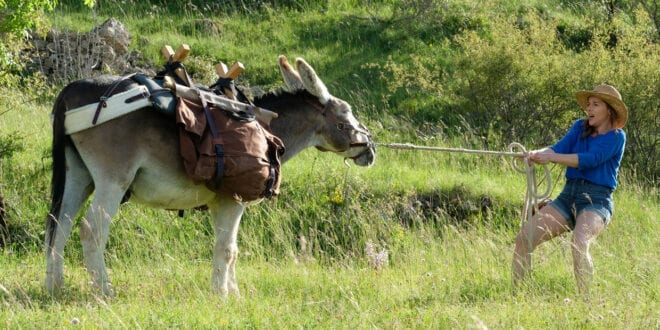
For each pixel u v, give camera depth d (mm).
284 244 21906
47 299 14617
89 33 37406
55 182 14836
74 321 12391
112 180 14430
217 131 14906
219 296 15133
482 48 34094
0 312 13211
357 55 41656
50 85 35594
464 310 14406
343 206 24719
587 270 15984
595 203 16469
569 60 34594
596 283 16797
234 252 15977
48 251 14898
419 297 15977
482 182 27906
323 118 17297
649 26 41906
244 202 15758
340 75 39625
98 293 14492
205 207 16797
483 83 33688
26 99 30703
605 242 21984
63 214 14961
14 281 16250
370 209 24672
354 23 44656
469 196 26797
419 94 38312
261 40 42531
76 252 21203
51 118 15062
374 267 19266
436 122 36781
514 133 33812
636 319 14000
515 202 26797
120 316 13266
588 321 13703
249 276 18172
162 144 14727
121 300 14812
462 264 19828
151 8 44812
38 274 17250
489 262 19516
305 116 17156
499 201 26828
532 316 14070
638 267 18219
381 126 34344
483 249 20594
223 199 15898
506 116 34312
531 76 33688
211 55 40094
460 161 32219
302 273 18406
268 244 22641
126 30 38250
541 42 35188
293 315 13891
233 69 15750
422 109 37469
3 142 24125
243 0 46188
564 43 44812
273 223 23109
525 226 16656
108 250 21359
